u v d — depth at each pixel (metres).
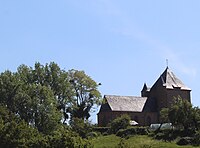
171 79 149.38
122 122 116.50
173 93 146.62
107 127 121.19
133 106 144.25
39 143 64.88
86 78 128.88
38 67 116.81
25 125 71.31
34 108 101.44
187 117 102.31
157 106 147.38
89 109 128.00
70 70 129.38
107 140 99.50
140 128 105.81
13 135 68.19
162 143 90.81
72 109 120.75
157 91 148.75
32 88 104.19
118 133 107.06
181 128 102.25
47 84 116.31
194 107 103.62
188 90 148.38
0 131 68.44
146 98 149.62
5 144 67.38
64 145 63.25
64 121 119.69
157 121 145.62
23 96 102.50
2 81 104.06
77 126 106.62
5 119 80.44
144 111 144.50
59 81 117.62
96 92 128.75
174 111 103.88
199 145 87.75
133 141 94.69
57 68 118.06
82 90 128.50
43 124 99.94
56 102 110.81
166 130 101.75
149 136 101.38
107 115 139.62
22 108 102.19
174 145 88.06
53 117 101.00
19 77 111.12
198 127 100.50
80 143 64.12
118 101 143.50
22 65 117.12
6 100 102.81
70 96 119.31
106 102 141.88
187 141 90.25
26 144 65.81
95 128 118.38
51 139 64.69
